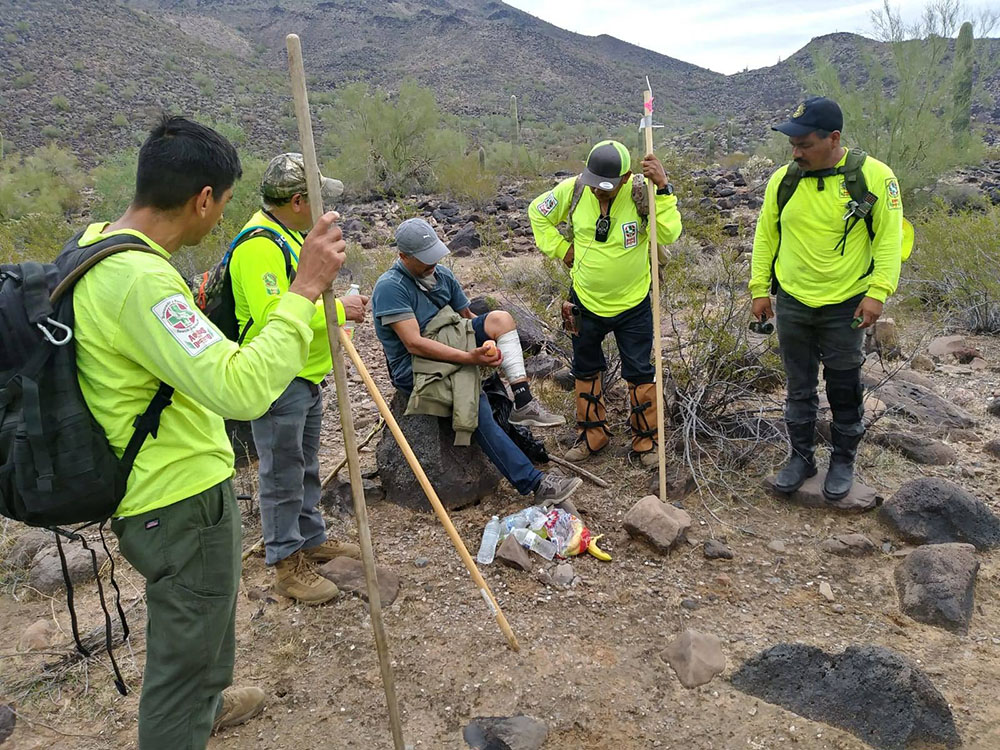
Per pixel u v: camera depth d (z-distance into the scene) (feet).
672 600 11.30
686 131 224.53
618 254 13.78
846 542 12.30
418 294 13.30
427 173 65.98
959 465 14.70
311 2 455.63
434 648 10.46
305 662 10.37
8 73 187.62
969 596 10.89
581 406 15.05
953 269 24.54
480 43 374.63
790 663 9.67
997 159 73.87
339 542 12.59
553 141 192.34
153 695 7.26
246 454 15.17
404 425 13.74
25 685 10.08
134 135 164.04
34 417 6.05
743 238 30.76
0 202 62.28
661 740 8.96
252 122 187.52
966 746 8.68
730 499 13.75
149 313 6.24
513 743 8.85
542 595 11.48
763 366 16.51
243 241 9.81
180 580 7.06
